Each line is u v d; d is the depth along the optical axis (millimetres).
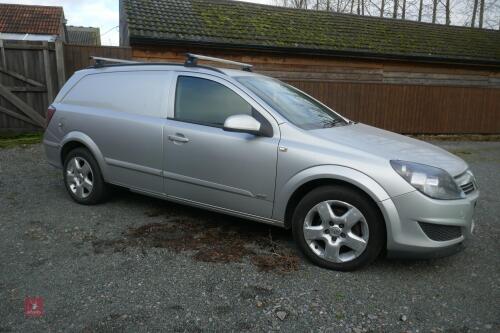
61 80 9492
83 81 5008
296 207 3562
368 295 3082
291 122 3695
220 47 10352
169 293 3010
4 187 5605
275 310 2846
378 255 3607
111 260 3502
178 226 4312
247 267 3443
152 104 4355
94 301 2875
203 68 4176
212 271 3355
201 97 4098
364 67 12156
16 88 9219
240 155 3729
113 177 4652
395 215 3174
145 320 2678
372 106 11828
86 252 3645
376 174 3211
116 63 4867
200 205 4098
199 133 3953
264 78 4582
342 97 11500
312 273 3379
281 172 3551
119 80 4680
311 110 4301
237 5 13188
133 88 4535
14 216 4504
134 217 4551
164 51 10062
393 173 3197
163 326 2625
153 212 4723
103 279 3182
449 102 12617
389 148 3514
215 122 3955
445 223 3170
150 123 4273
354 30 13398
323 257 3447
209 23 11250
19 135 9391
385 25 14594
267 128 3668
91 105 4812
